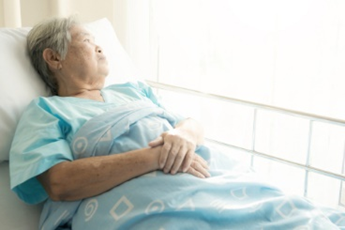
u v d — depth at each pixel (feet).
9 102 4.46
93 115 4.27
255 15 6.55
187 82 7.42
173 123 4.65
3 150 4.38
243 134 7.20
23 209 4.10
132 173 3.70
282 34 6.42
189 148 3.90
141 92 5.11
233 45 6.82
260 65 6.72
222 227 3.52
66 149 3.85
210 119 7.35
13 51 4.75
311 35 6.25
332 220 3.87
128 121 4.08
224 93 7.09
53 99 4.42
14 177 3.71
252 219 3.59
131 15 7.48
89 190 3.69
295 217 3.56
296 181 7.00
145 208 3.51
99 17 7.84
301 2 6.21
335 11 6.03
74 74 4.64
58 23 4.66
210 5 6.84
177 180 3.66
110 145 3.95
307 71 6.41
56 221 3.79
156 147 3.83
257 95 6.86
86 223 3.64
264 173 7.22
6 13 6.42
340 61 6.17
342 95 6.28
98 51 4.77
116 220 3.50
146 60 7.62
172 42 7.39
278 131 6.93
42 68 4.74
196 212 3.51
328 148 6.65
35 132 3.97
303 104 6.56
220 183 3.74
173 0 7.21
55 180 3.67
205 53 7.05
